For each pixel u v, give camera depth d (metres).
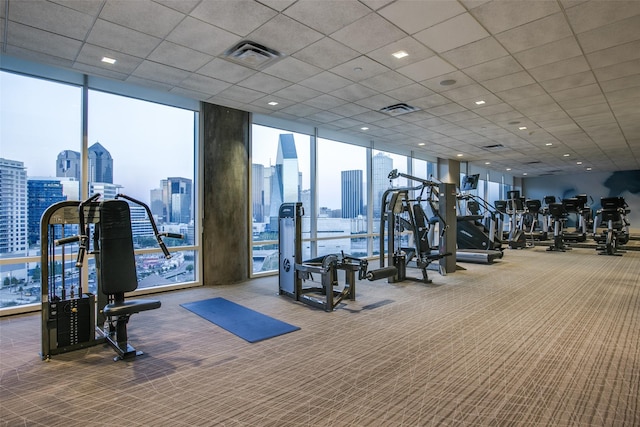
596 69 4.53
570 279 6.30
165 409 2.23
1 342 3.42
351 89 5.30
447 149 10.41
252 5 3.10
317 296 5.20
